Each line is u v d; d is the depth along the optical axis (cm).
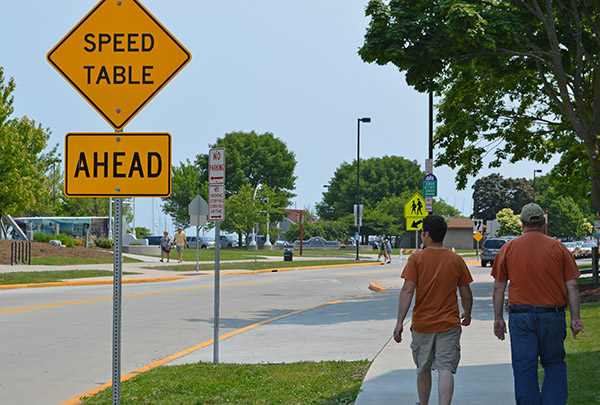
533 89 2123
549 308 559
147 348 1085
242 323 1410
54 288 2264
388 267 4081
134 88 505
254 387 754
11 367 927
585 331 1073
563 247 568
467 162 2245
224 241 8156
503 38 1521
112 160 488
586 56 1725
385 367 853
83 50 507
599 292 1672
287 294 2155
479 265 4244
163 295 2027
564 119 2158
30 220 5903
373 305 1711
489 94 2169
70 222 5934
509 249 582
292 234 8100
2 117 3953
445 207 9962
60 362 962
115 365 471
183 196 8419
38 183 4203
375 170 10662
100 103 507
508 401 669
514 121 2192
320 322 1372
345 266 4150
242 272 3316
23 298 1866
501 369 830
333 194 10894
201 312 1595
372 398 686
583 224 9944
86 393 750
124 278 2630
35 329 1270
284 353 998
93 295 1977
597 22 1784
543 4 1714
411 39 1592
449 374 564
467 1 1627
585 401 642
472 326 1242
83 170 488
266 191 7412
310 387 749
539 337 561
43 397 764
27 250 3403
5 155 3844
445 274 579
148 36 507
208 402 688
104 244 4775
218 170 916
